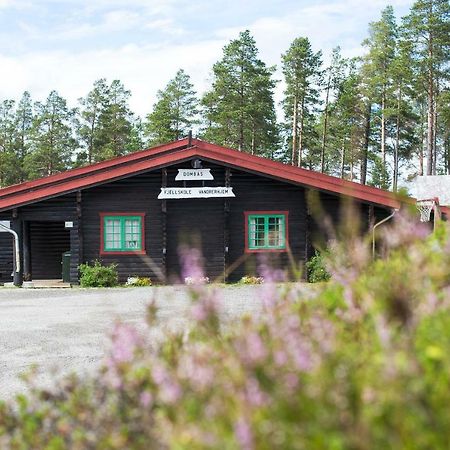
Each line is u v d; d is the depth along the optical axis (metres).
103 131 87.44
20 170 91.12
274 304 4.13
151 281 22.28
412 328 2.90
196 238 22.36
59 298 18.00
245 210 22.44
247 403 2.59
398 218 4.54
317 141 85.00
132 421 3.34
